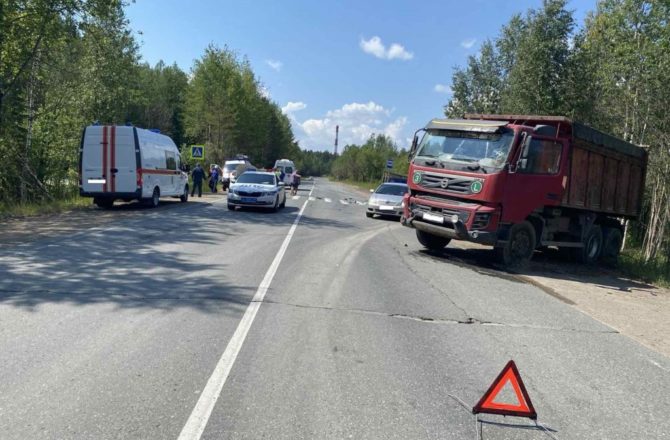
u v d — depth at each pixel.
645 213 21.42
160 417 3.78
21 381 4.26
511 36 26.77
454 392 4.54
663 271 13.75
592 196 13.16
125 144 19.02
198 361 4.85
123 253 10.14
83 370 4.53
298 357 5.12
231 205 20.97
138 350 5.04
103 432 3.54
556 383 4.96
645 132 16.70
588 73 20.34
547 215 12.17
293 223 17.55
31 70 21.83
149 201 20.52
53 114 24.09
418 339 5.95
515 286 9.56
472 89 30.02
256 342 5.46
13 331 5.42
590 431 4.02
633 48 15.11
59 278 7.78
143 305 6.57
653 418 4.32
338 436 3.66
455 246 14.28
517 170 10.59
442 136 11.52
